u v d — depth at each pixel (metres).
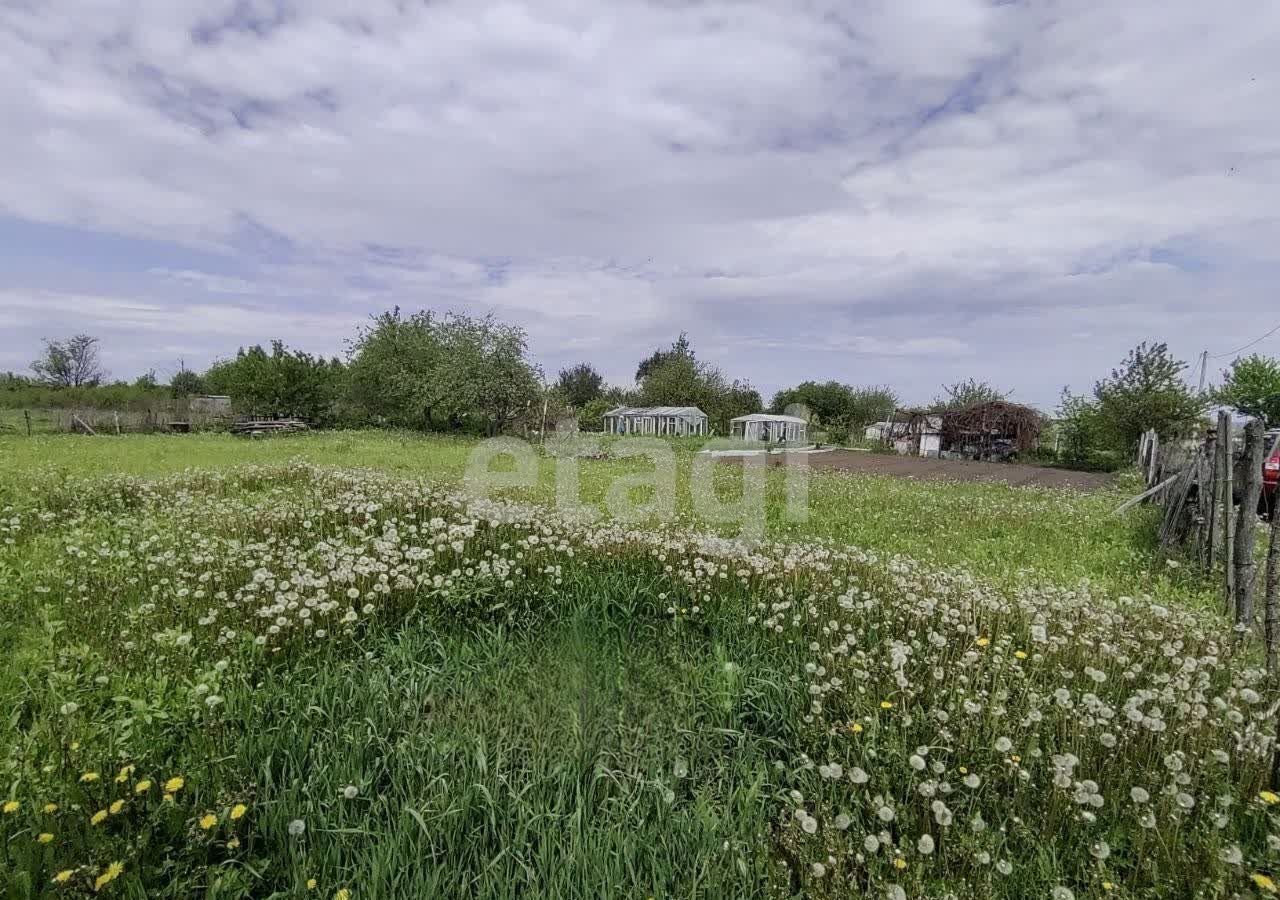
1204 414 25.31
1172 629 4.86
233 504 8.80
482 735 3.47
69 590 5.37
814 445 39.03
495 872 2.55
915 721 3.51
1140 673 4.14
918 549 8.55
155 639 4.24
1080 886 2.53
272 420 36.66
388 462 17.59
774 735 3.71
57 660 4.09
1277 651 4.05
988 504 13.23
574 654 4.63
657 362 72.88
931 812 2.79
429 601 5.43
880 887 2.38
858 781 2.81
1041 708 3.59
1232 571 5.57
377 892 2.42
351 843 2.69
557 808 2.93
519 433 35.34
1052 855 2.61
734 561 6.46
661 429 47.88
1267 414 30.16
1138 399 25.67
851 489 15.26
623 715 3.81
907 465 26.23
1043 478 22.05
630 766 3.31
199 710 3.49
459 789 3.03
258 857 2.63
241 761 3.07
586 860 2.61
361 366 38.19
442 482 12.30
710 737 3.66
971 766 3.18
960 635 4.71
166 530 7.36
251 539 7.02
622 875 2.57
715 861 2.65
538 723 3.69
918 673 4.10
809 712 3.77
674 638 5.11
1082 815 2.64
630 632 5.23
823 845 2.62
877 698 3.74
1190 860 2.53
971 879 2.48
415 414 37.69
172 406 36.56
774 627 5.05
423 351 37.88
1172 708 3.51
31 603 5.11
